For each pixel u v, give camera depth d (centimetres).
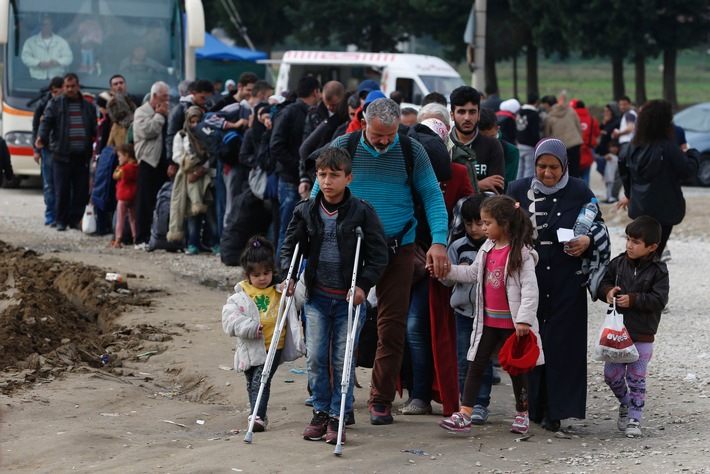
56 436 846
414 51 7600
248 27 6216
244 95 1884
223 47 4278
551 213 890
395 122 839
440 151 916
